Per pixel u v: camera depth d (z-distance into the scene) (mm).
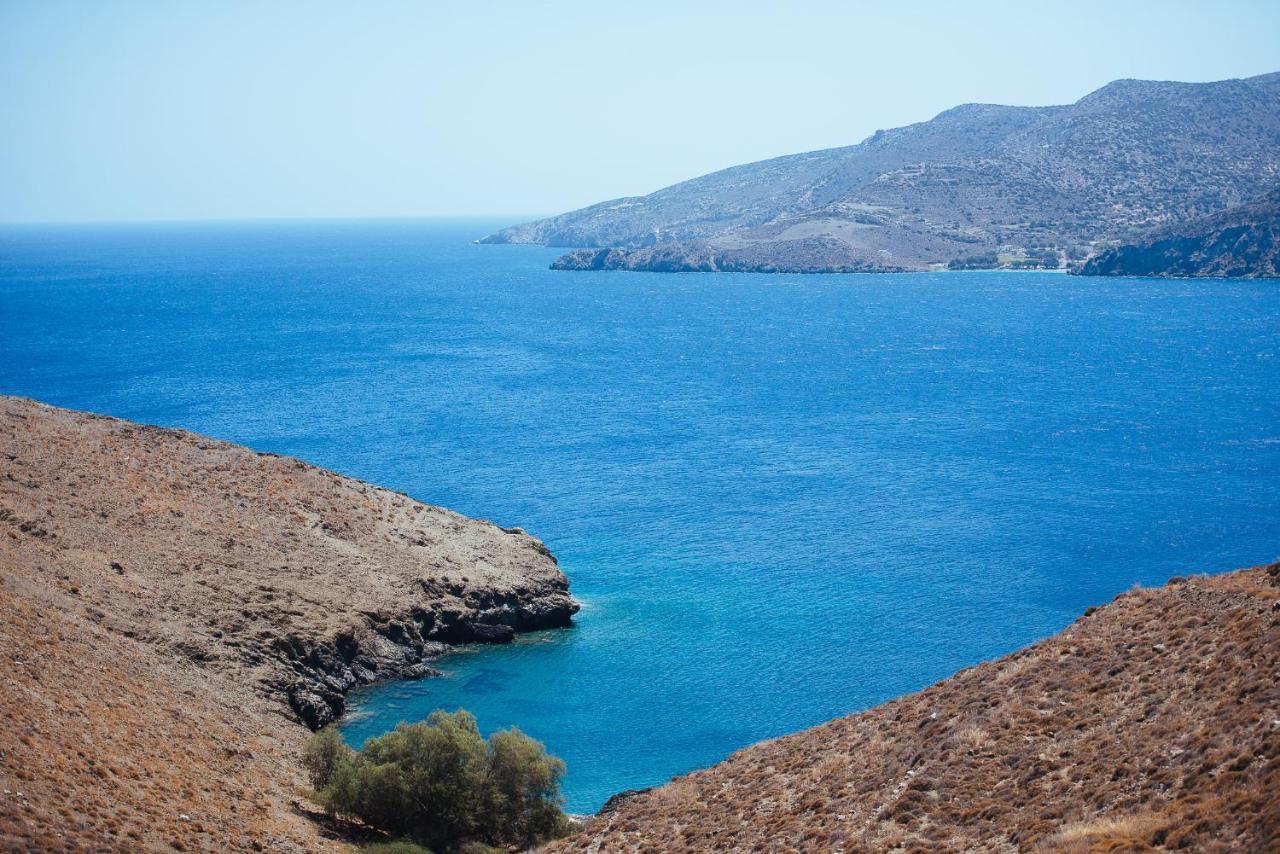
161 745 38219
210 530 65000
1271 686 24172
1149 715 26312
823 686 59688
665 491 102875
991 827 24078
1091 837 21266
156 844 29250
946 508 96312
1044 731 28125
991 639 65625
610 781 49969
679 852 30531
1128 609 34219
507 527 91000
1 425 67312
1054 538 86688
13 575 48656
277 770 43406
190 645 52875
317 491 74812
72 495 61906
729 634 67625
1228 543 84812
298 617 60344
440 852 39438
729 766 37469
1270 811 18953
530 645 66938
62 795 29297
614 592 75875
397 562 70062
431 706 58188
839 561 81438
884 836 25516
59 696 37062
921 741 30891
